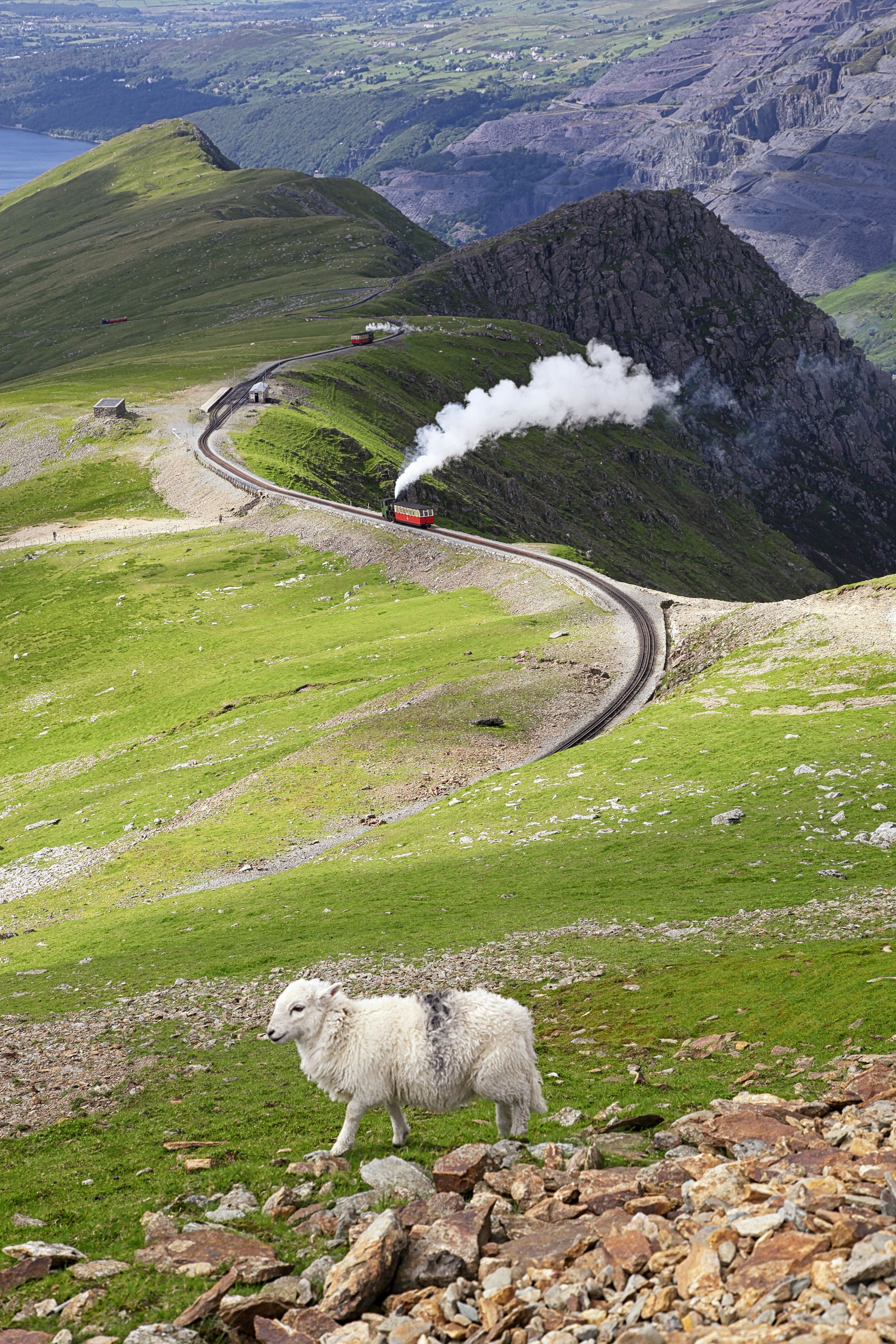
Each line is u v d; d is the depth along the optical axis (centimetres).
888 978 2398
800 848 4609
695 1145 1509
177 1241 1359
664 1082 2025
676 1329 915
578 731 8475
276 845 6750
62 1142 2172
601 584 12875
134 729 10862
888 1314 841
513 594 13375
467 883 4984
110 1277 1303
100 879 6756
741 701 7800
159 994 3809
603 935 3828
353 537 16750
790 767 5884
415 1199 1384
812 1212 1065
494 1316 1011
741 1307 916
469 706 9100
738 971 2883
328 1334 1045
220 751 9269
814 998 2416
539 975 3378
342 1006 1606
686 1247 1047
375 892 5088
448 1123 1856
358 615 13650
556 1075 2192
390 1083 1581
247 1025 3180
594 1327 944
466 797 7000
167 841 7206
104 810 8544
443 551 15600
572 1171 1400
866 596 9550
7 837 8531
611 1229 1120
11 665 13800
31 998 4019
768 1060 2066
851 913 3562
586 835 5512
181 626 14338
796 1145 1388
